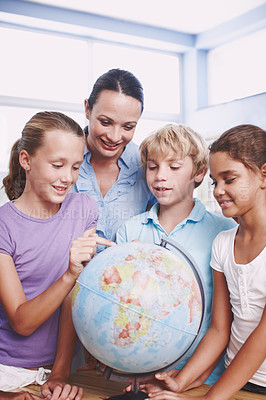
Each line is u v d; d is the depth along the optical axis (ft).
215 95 18.01
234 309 2.91
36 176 2.96
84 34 16.21
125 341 2.14
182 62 18.90
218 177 2.74
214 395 2.42
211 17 16.19
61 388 2.55
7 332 3.01
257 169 2.64
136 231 3.67
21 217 3.07
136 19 16.33
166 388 2.55
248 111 15.35
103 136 3.91
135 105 3.84
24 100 14.87
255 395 2.66
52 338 3.05
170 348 2.21
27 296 3.05
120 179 4.25
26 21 14.94
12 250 2.99
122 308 2.13
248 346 2.48
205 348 2.88
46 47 15.61
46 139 2.85
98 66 16.70
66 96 15.81
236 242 2.95
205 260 3.36
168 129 3.51
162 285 2.20
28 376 2.87
